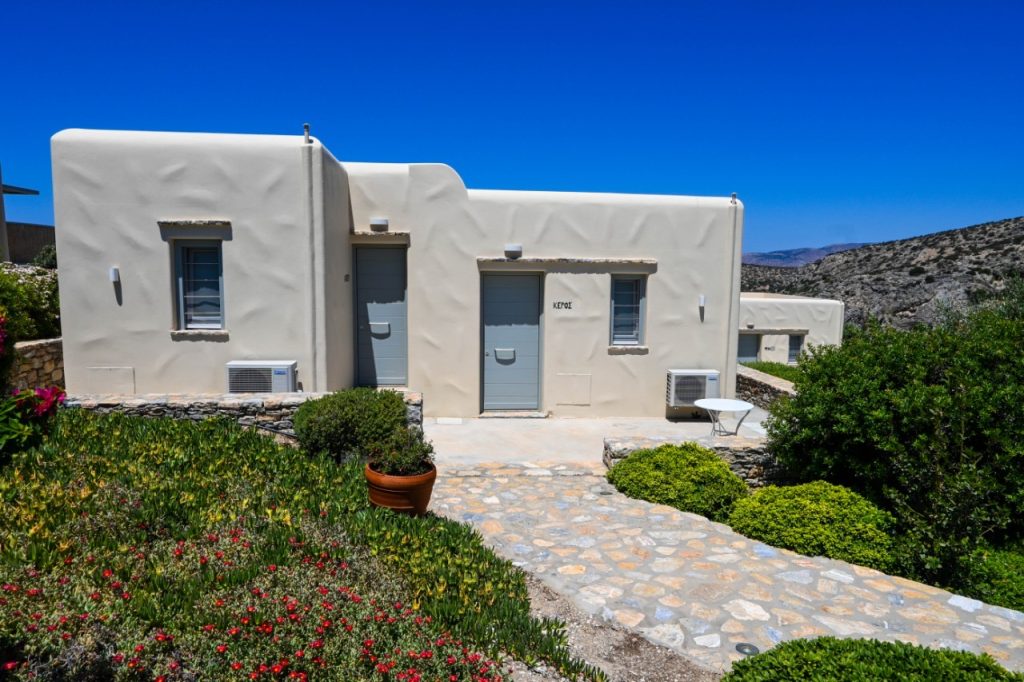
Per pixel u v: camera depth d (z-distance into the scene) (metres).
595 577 5.64
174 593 3.93
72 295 9.62
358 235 11.16
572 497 7.79
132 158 9.48
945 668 3.52
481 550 5.83
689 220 11.84
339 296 10.64
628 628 4.84
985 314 9.53
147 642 3.39
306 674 3.46
